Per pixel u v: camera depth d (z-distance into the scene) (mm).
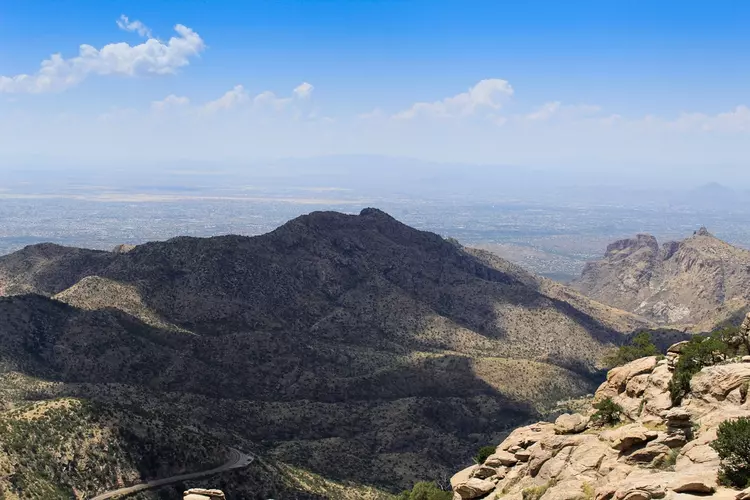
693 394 51594
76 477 109438
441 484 147500
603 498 42812
